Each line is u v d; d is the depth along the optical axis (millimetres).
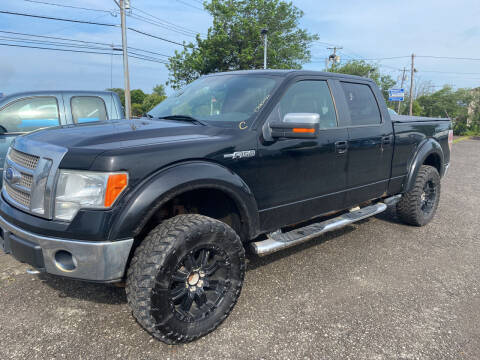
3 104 5199
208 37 28891
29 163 2365
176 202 2814
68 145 2262
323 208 3514
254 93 3135
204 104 3289
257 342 2484
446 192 7527
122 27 21938
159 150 2303
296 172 3137
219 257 2520
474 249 4293
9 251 2416
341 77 3787
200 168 2416
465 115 51406
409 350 2434
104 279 2127
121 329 2590
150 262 2176
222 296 2561
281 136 2811
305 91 3346
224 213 2912
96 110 5891
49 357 2281
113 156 2123
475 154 16359
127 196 2152
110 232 2100
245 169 2752
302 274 3514
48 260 2189
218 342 2477
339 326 2686
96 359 2277
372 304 3000
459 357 2375
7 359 2250
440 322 2766
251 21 29328
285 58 32312
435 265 3807
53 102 5559
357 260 3871
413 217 4801
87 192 2117
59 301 2941
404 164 4477
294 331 2613
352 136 3646
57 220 2162
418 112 53500
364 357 2357
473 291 3268
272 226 3096
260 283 3316
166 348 2400
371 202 4586
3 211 2459
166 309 2230
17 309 2812
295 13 32344
